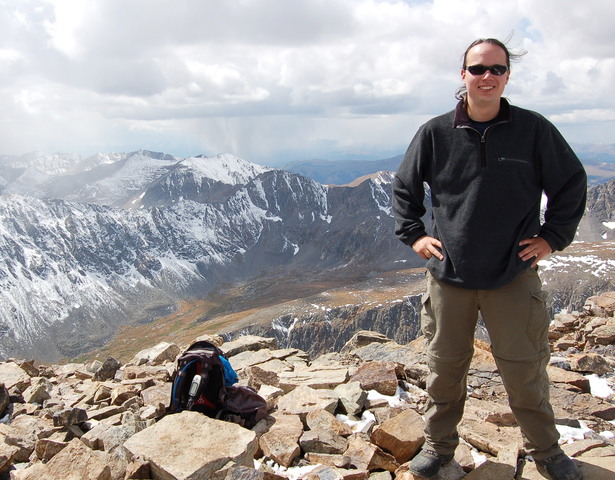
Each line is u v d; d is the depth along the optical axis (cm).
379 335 486
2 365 477
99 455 254
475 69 195
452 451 231
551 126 199
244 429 256
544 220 207
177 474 221
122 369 490
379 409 311
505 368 208
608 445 251
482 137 199
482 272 199
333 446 265
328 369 392
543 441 215
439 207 212
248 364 461
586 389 347
